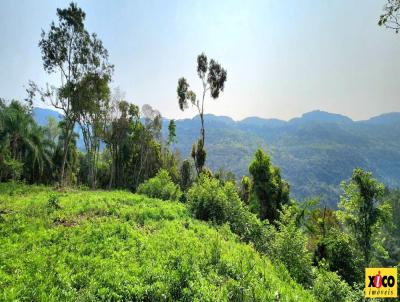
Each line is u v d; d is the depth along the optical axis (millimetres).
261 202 35906
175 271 10070
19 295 7582
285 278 14273
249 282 10828
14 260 9609
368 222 27516
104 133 49594
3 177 37500
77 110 37594
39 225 13719
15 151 41844
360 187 27594
